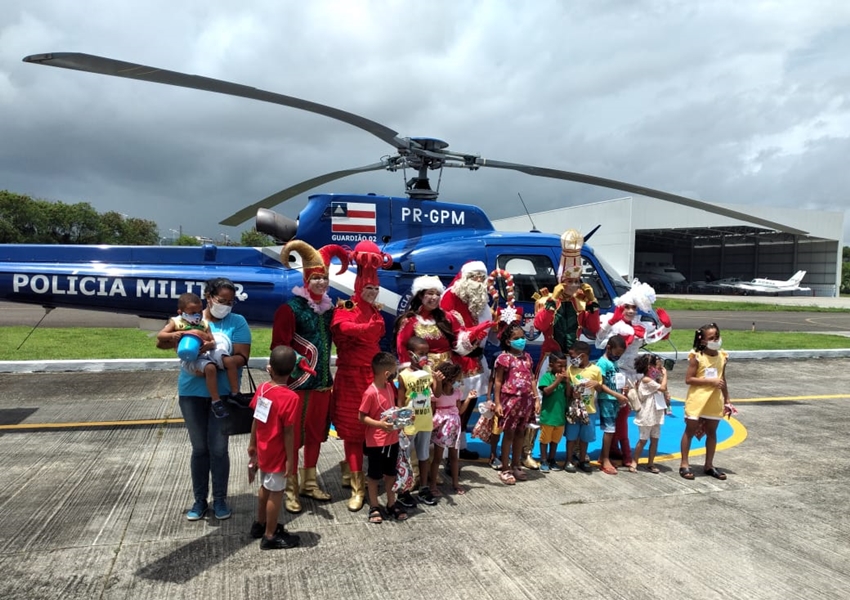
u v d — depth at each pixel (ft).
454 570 10.47
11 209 191.93
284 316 13.11
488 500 13.99
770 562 11.02
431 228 20.97
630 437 20.80
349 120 17.85
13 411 21.66
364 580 10.06
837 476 16.33
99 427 19.74
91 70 14.24
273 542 11.08
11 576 9.96
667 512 13.39
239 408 12.05
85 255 20.42
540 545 11.54
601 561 10.91
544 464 16.30
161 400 23.54
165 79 14.85
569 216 171.42
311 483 13.92
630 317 17.63
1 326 46.62
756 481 15.78
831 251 178.60
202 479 12.34
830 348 47.19
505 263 20.76
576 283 16.07
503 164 21.47
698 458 18.01
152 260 20.47
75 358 32.22
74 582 9.80
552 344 16.35
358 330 13.11
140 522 12.26
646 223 155.63
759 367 37.37
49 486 14.33
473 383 15.52
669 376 33.86
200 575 10.12
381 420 12.22
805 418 23.90
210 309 12.17
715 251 221.25
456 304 15.74
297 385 12.94
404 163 21.61
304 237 19.90
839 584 10.25
